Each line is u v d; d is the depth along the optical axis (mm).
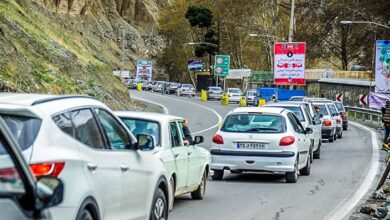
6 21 41875
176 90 125938
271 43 117000
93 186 8742
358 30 81250
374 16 70750
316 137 29406
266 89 87188
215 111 75750
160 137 15242
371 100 64500
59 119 8711
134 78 149875
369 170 25406
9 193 6324
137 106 65750
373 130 54656
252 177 23125
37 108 8461
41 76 37781
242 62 135750
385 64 43312
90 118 9547
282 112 21953
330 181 22156
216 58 120688
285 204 17359
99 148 9438
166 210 12031
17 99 8812
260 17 122250
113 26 168500
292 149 21219
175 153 15609
